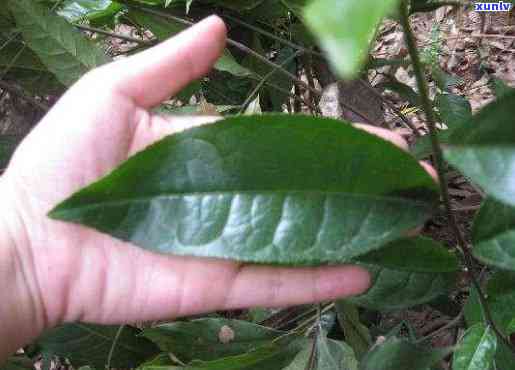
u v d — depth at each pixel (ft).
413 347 1.06
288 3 1.39
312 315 1.50
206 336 1.36
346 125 0.70
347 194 0.78
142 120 1.18
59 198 1.09
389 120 2.52
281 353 1.25
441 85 1.92
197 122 1.20
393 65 1.92
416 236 0.85
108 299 1.12
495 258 0.77
